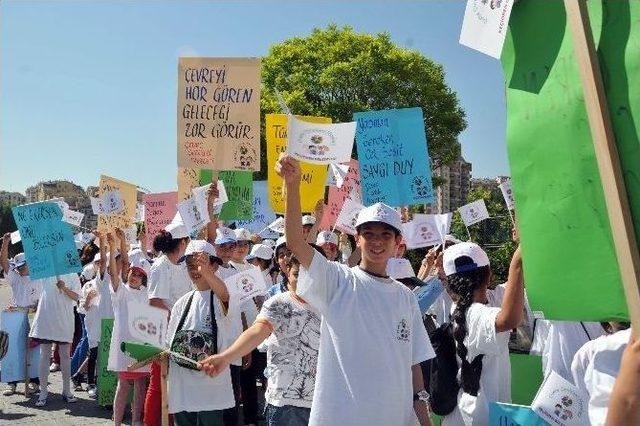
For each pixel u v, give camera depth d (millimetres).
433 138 31547
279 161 3041
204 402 4652
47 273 8266
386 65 30047
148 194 9281
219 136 5594
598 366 2125
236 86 5598
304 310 3910
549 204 2135
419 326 3256
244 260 7418
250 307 6391
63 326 8281
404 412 2994
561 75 2090
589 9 1960
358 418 2857
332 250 6391
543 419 2951
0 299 24000
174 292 6430
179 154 5621
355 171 7742
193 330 4723
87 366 9031
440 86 31141
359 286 3057
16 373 8617
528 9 2213
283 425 3852
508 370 3479
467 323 3414
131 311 3684
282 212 6879
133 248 10508
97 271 9008
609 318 1994
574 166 2053
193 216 6074
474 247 3598
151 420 5438
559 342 3979
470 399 3400
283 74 31188
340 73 29531
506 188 6098
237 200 8109
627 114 1826
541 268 2158
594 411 2100
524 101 2221
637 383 1693
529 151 2197
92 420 7492
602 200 1984
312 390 3846
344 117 29312
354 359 2932
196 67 5637
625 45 1845
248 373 7035
